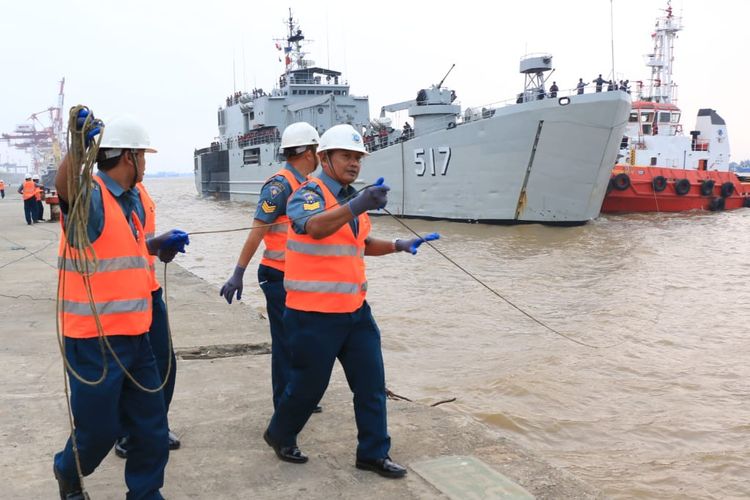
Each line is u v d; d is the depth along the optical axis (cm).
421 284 1365
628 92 2323
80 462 272
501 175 2488
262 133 3819
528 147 2398
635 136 3597
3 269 1120
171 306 829
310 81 3831
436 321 1029
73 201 252
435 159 2719
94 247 264
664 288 1334
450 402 644
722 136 3975
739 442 558
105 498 315
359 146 330
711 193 3275
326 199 328
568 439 566
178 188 12012
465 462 358
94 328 264
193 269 1588
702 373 760
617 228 2512
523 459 368
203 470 350
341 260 330
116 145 273
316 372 334
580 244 2059
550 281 1415
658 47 3962
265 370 549
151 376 284
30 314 758
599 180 2398
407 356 834
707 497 457
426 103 2814
